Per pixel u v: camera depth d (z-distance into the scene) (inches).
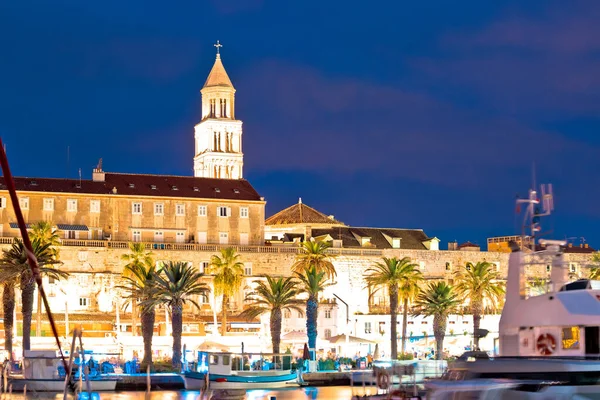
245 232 6397.6
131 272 5556.1
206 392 2920.8
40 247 4448.8
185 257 6063.0
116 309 5526.6
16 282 4416.8
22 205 5954.7
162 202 6259.8
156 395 3499.0
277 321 4872.0
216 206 6368.1
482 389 1766.7
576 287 1879.9
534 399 1724.9
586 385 1738.4
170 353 4926.2
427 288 6432.1
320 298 6166.3
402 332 5674.2
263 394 3572.8
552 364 1752.0
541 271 3506.4
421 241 6914.4
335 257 6053.2
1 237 5620.1
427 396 1834.4
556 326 1825.8
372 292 6127.0
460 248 6973.4
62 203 6043.3
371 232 6899.6
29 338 4261.8
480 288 5620.1
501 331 1943.9
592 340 1780.3
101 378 3659.0
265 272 6151.6
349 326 5964.6
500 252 6742.1
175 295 4407.0
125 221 6161.4
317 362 4318.4
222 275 5497.1
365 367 4298.7
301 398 3373.5
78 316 5600.4
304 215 7455.7
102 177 6284.5
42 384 3388.3
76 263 5782.5
